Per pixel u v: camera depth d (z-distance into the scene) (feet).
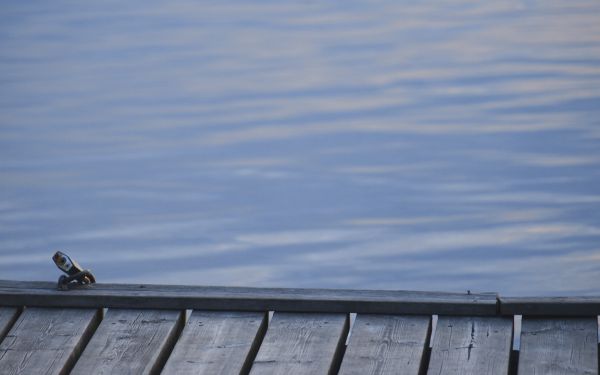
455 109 122.83
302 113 125.29
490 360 25.61
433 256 75.66
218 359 26.30
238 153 107.14
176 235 81.82
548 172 94.48
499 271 72.13
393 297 28.04
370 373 25.46
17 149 110.01
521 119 115.55
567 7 203.62
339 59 161.48
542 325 26.76
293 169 100.32
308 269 73.72
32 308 28.91
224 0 225.76
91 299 28.71
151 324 27.86
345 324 27.55
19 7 219.61
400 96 132.46
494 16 197.16
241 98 135.74
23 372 26.13
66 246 79.20
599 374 25.40
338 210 87.20
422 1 216.54
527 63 150.71
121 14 211.00
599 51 157.17
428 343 26.96
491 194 89.30
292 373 25.64
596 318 26.78
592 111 117.60
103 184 96.22
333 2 218.38
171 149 109.29
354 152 105.50
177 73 154.92
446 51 164.25
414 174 96.53
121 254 77.56
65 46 178.50
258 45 176.76
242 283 71.00
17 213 87.15
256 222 84.79
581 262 73.05
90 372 26.03
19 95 139.64
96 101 135.54
